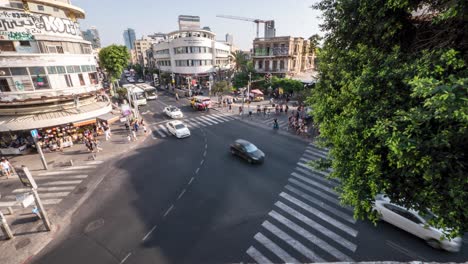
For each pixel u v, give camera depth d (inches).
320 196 444.8
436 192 162.2
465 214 149.0
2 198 471.8
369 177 193.2
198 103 1261.1
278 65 1588.3
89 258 314.2
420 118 142.1
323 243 327.0
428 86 133.4
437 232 300.0
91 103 863.1
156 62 2492.6
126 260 308.7
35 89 668.1
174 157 653.9
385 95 188.5
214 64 2042.3
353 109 204.7
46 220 364.5
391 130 167.2
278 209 406.9
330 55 273.0
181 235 351.6
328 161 307.1
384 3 187.8
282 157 636.1
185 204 430.9
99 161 636.1
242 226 366.6
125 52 1520.7
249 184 495.5
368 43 225.3
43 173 571.2
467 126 130.9
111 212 413.1
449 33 171.0
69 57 727.1
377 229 349.7
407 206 193.0
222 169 570.6
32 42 657.6
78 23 865.5
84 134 781.3
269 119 1053.2
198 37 1831.9
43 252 327.0
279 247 322.3
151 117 1123.3
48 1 732.7
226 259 304.8
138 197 458.9
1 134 731.4
